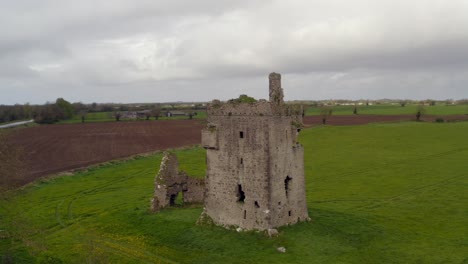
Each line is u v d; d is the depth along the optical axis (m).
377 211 53.78
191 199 53.47
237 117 40.59
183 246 39.69
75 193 67.25
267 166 38.69
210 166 43.16
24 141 126.00
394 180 73.69
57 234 46.47
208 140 42.78
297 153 42.59
